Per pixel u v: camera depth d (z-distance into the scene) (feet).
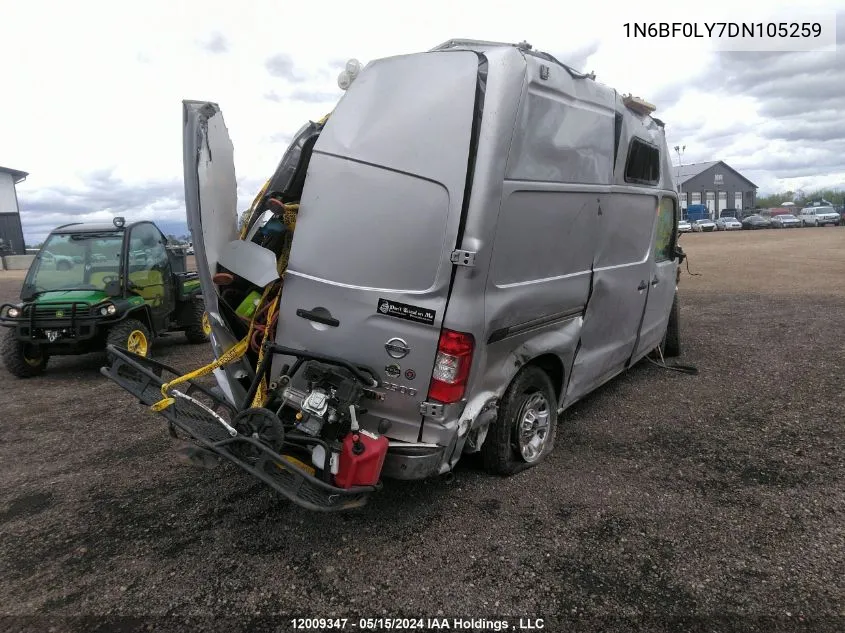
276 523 11.67
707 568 10.01
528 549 10.64
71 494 13.11
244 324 12.33
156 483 13.55
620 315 16.88
